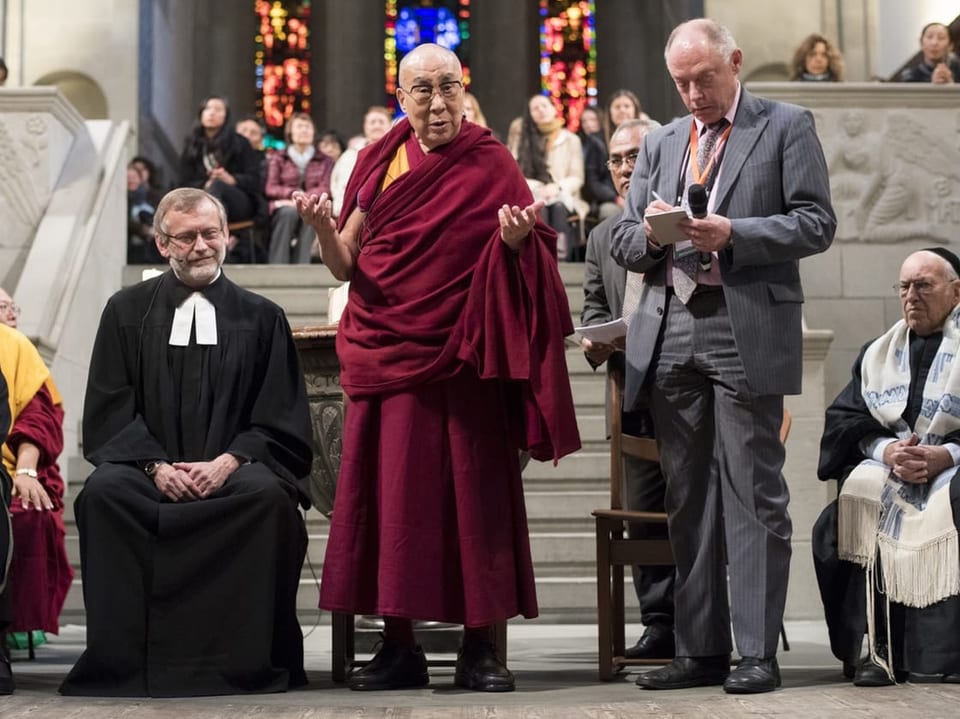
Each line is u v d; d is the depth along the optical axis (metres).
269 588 4.80
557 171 12.55
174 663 4.73
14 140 10.89
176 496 4.91
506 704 4.30
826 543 5.22
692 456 4.88
